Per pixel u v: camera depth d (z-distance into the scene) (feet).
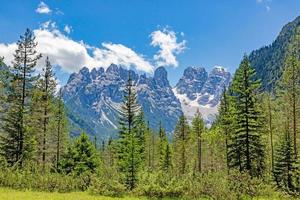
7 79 176.24
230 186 112.06
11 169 135.33
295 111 210.18
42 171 161.38
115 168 170.50
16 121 173.37
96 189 131.03
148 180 137.80
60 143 222.69
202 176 134.41
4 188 121.70
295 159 181.88
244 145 173.58
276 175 182.29
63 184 133.59
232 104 177.27
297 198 147.43
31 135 180.45
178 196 128.47
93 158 207.00
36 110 186.39
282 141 187.32
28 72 177.88
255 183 116.98
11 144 173.88
